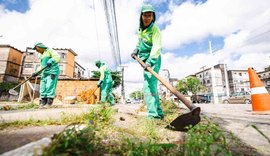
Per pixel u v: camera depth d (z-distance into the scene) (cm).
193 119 196
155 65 302
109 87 802
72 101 901
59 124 205
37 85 1002
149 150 125
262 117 371
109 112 257
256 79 478
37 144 99
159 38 311
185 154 126
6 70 3528
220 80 5544
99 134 165
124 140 145
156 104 298
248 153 142
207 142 125
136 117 311
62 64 3769
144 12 304
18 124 199
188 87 4869
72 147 110
